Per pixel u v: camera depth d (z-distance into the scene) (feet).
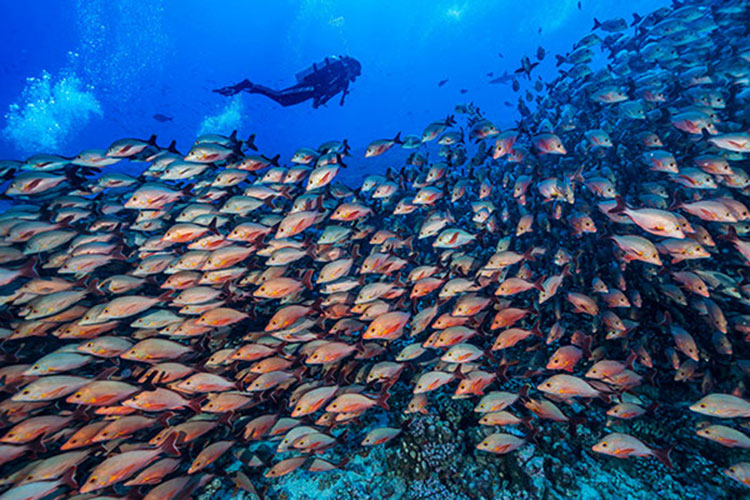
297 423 14.30
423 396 14.30
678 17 28.09
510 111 219.20
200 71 291.58
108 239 19.51
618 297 16.03
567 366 13.42
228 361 15.33
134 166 92.38
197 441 15.58
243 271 18.63
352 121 359.66
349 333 17.99
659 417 14.30
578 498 12.20
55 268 21.39
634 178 22.65
